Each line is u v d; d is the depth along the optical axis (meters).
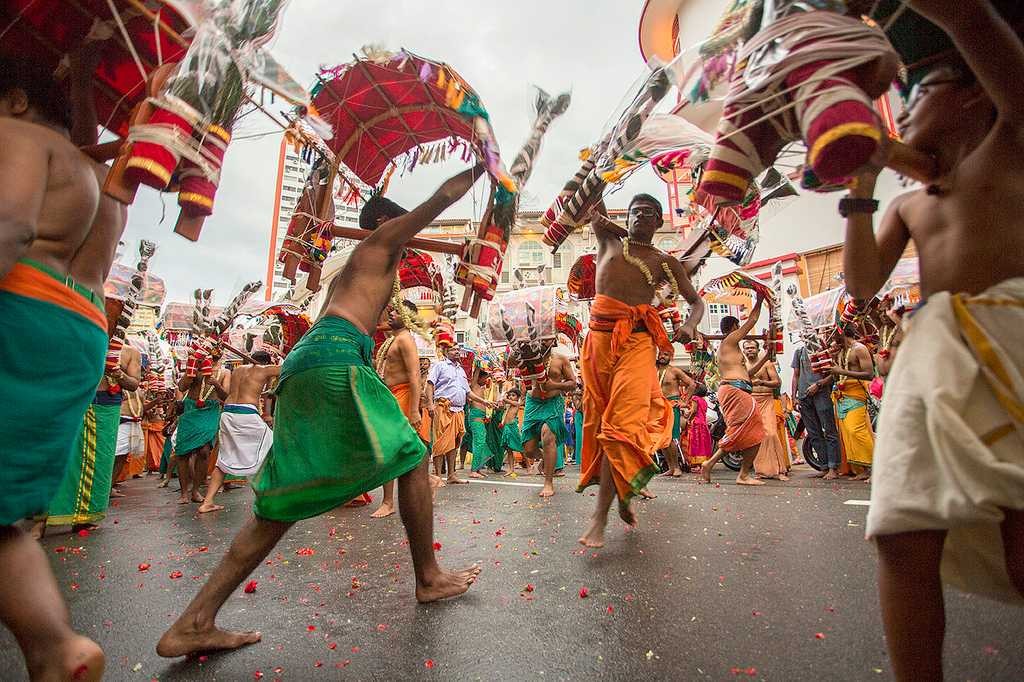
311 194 3.15
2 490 1.22
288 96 1.63
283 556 3.27
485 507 5.09
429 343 6.52
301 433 2.04
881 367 6.37
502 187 2.56
